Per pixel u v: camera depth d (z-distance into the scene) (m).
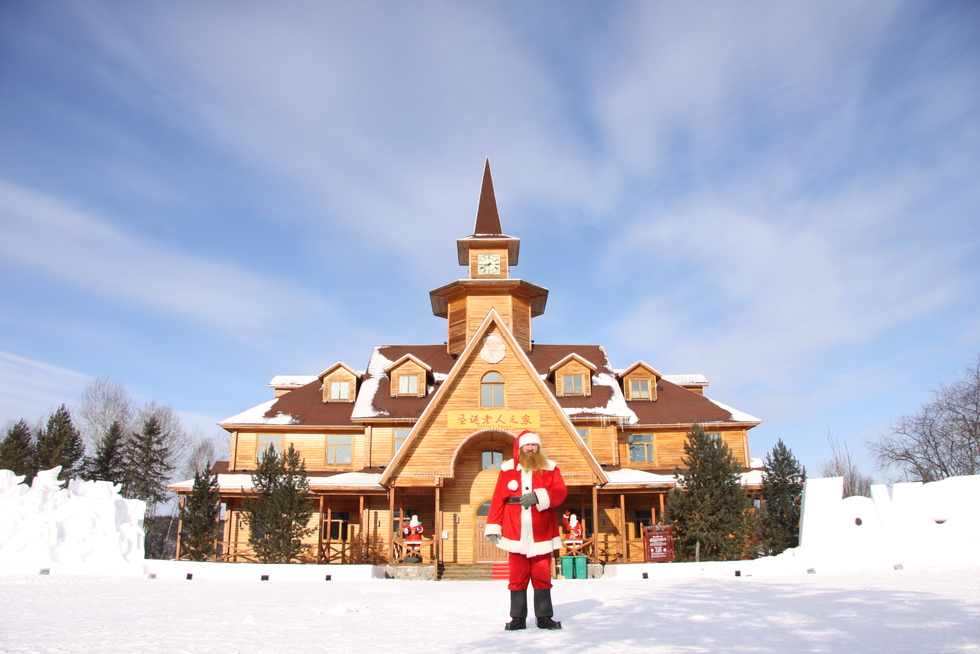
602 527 34.03
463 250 43.12
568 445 29.73
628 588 14.05
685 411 37.47
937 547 19.17
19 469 38.88
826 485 20.97
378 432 36.16
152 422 56.50
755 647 5.45
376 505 34.84
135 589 13.93
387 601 11.67
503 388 30.89
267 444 36.81
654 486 31.58
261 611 9.12
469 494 31.95
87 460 50.88
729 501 26.84
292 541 28.11
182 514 31.27
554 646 5.62
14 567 18.39
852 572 17.66
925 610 7.62
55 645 5.86
